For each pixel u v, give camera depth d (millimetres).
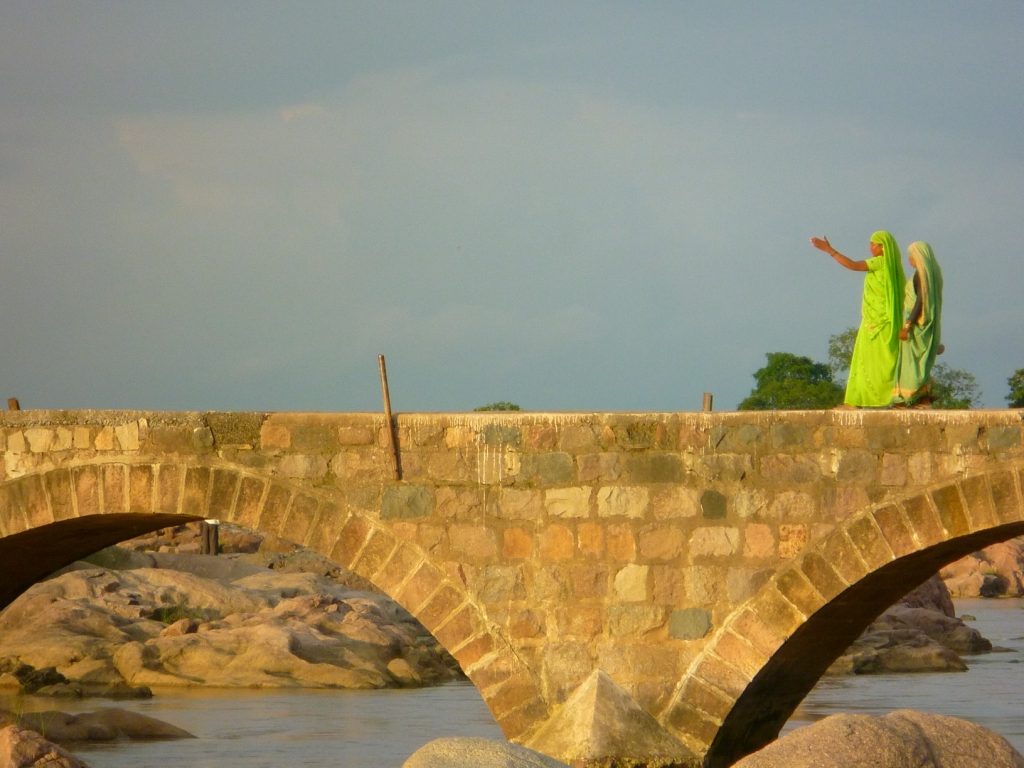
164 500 29219
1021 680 53969
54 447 30031
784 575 26172
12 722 35188
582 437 27344
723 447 26688
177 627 50562
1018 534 26328
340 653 49625
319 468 28484
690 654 26531
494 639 27391
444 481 27875
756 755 16703
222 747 35375
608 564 27047
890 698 48031
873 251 27875
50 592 53406
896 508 25641
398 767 32656
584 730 25266
